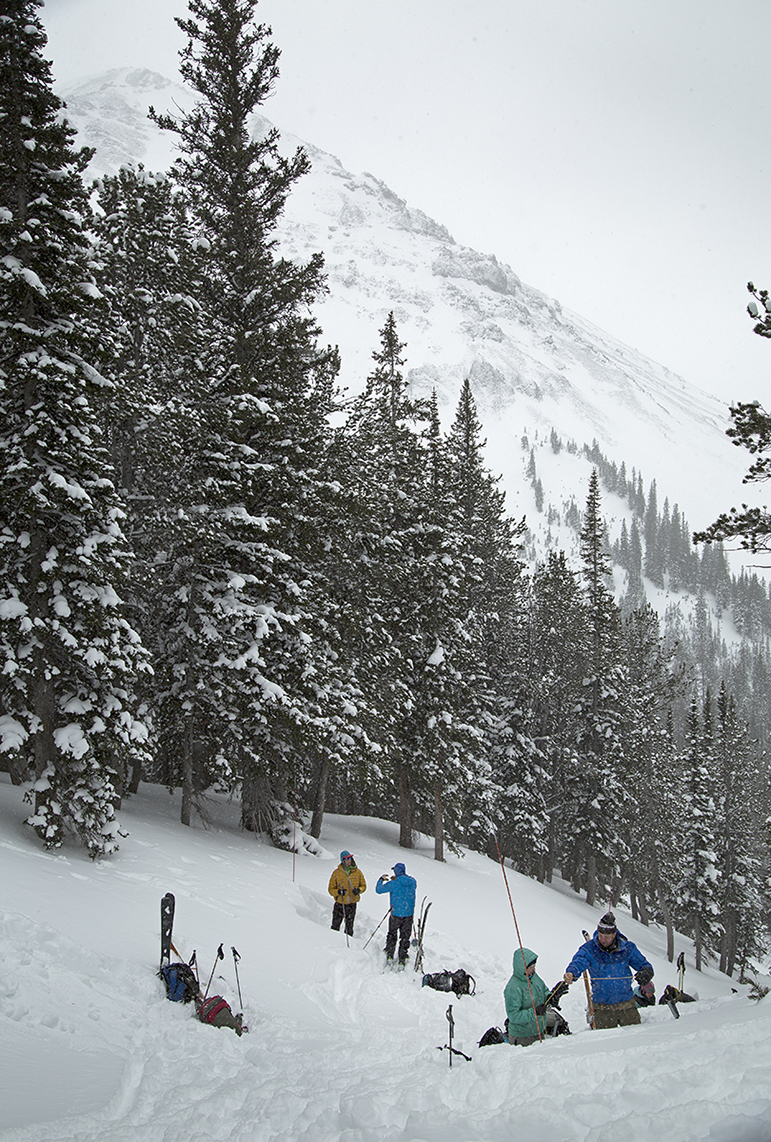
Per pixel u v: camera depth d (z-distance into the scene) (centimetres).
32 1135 457
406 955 1238
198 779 2083
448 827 3672
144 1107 541
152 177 1898
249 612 1778
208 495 1811
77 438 1288
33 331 1248
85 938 873
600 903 4484
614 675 4091
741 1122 313
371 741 2291
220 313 2073
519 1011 699
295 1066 642
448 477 2941
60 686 1354
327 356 2161
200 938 1025
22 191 1291
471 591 3428
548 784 4209
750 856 4791
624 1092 378
